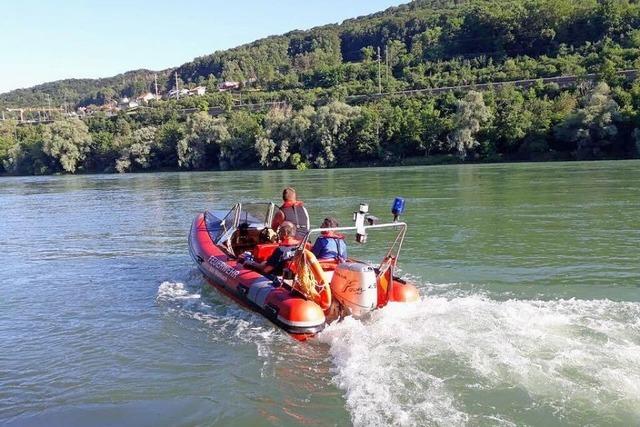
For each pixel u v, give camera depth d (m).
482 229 13.12
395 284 6.95
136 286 9.20
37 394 5.34
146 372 5.74
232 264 8.20
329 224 7.40
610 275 8.72
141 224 16.59
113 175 56.84
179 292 8.75
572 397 4.54
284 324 6.41
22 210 21.98
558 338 5.65
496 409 4.44
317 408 4.77
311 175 40.56
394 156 53.88
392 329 5.98
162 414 4.89
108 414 4.93
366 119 54.19
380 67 96.38
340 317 6.65
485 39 95.50
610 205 16.22
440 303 6.89
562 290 7.97
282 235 7.88
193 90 146.62
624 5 82.00
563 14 86.50
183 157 59.97
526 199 18.47
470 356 5.27
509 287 8.20
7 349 6.48
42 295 8.80
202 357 6.07
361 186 27.36
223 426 4.63
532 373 4.90
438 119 52.72
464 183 26.44
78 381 5.59
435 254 10.57
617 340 5.59
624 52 63.72
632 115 45.06
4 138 75.19
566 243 11.19
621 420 4.23
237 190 28.22
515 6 97.00
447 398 4.61
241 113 68.94
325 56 147.88
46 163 65.94
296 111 66.06
